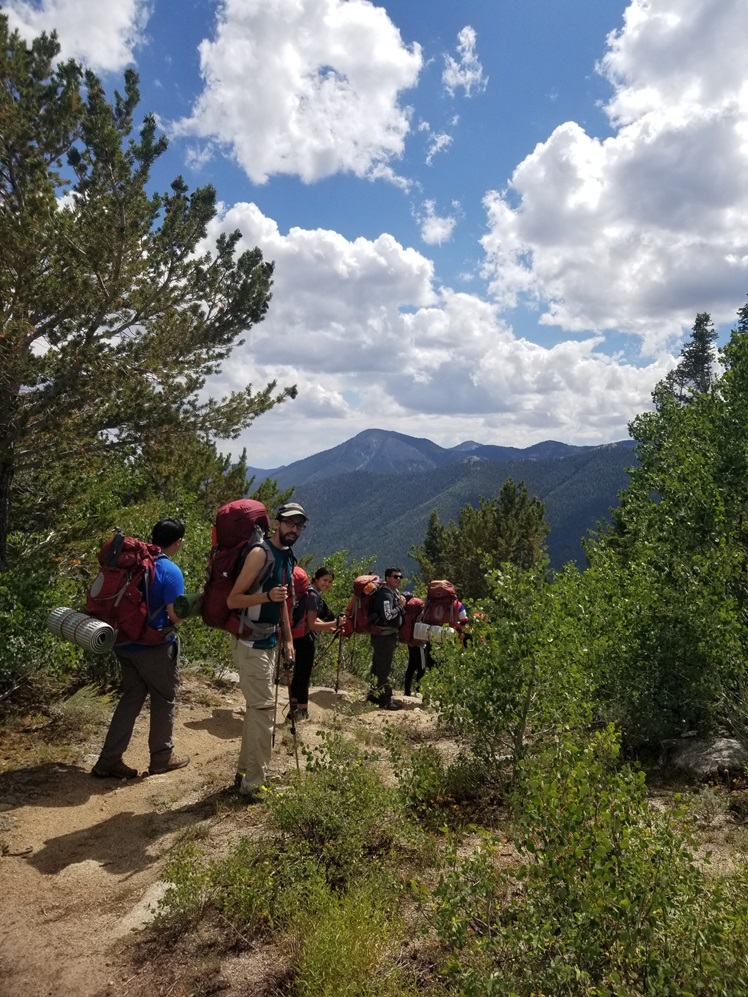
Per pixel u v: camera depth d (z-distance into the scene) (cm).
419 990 254
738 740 484
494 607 471
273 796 374
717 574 561
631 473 1110
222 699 793
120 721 507
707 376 4109
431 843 353
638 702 520
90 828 419
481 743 452
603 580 686
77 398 1077
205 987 267
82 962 286
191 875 320
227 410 1341
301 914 288
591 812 258
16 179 1166
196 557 888
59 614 503
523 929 246
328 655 1170
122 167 1162
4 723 586
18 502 1225
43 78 1193
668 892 234
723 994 204
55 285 988
